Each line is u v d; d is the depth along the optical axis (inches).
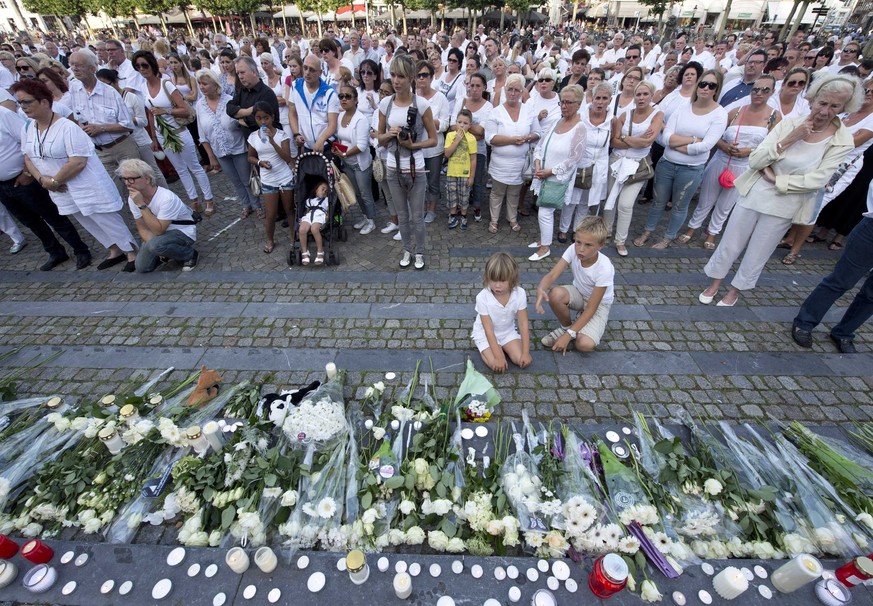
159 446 107.9
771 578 84.5
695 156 182.2
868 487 99.0
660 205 203.5
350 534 89.7
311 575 85.8
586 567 86.4
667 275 191.3
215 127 220.5
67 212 183.5
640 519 88.0
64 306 176.2
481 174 230.8
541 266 197.9
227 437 113.2
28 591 85.7
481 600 82.1
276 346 151.9
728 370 139.6
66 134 170.1
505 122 197.3
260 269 199.2
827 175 128.7
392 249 213.6
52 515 97.2
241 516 88.6
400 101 166.7
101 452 110.6
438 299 175.0
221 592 84.5
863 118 170.6
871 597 82.5
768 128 180.1
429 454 102.4
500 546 89.7
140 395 129.3
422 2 1182.9
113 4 1223.5
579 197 198.5
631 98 191.2
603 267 129.9
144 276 195.6
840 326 146.8
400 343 151.9
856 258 129.3
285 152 192.5
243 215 252.4
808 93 126.0
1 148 174.6
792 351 147.5
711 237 209.2
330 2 1236.5
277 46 555.8
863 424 120.5
